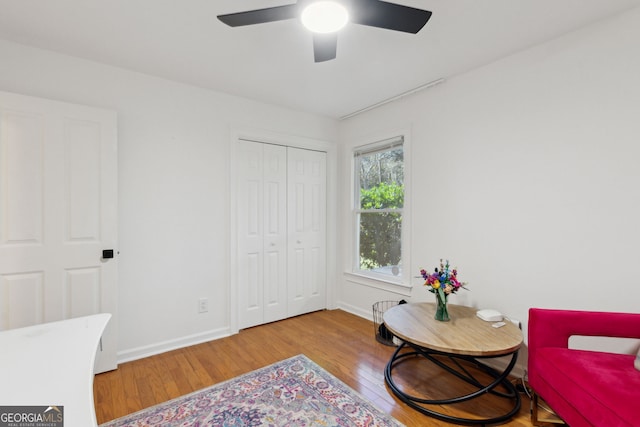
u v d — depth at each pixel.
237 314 3.04
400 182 3.16
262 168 3.27
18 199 2.01
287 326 3.23
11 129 1.98
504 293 2.29
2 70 2.05
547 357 1.63
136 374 2.26
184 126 2.73
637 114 1.73
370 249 3.54
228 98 2.97
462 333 1.94
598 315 1.66
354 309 3.63
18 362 1.04
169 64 2.39
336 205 3.80
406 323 2.11
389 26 1.52
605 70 1.83
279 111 3.30
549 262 2.06
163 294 2.64
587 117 1.90
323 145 3.67
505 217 2.28
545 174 2.07
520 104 2.19
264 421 1.76
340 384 2.13
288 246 3.47
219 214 2.93
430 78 2.63
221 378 2.21
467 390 2.06
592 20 1.84
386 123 3.23
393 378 2.21
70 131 2.16
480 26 1.89
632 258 1.75
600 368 1.46
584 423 1.36
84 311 2.21
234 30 1.94
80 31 1.95
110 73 2.40
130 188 2.49
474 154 2.46
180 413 1.83
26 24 1.87
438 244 2.73
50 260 2.10
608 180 1.82
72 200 2.16
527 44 2.10
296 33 1.98
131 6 1.71
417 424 1.75
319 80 2.67
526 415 1.81
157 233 2.61
